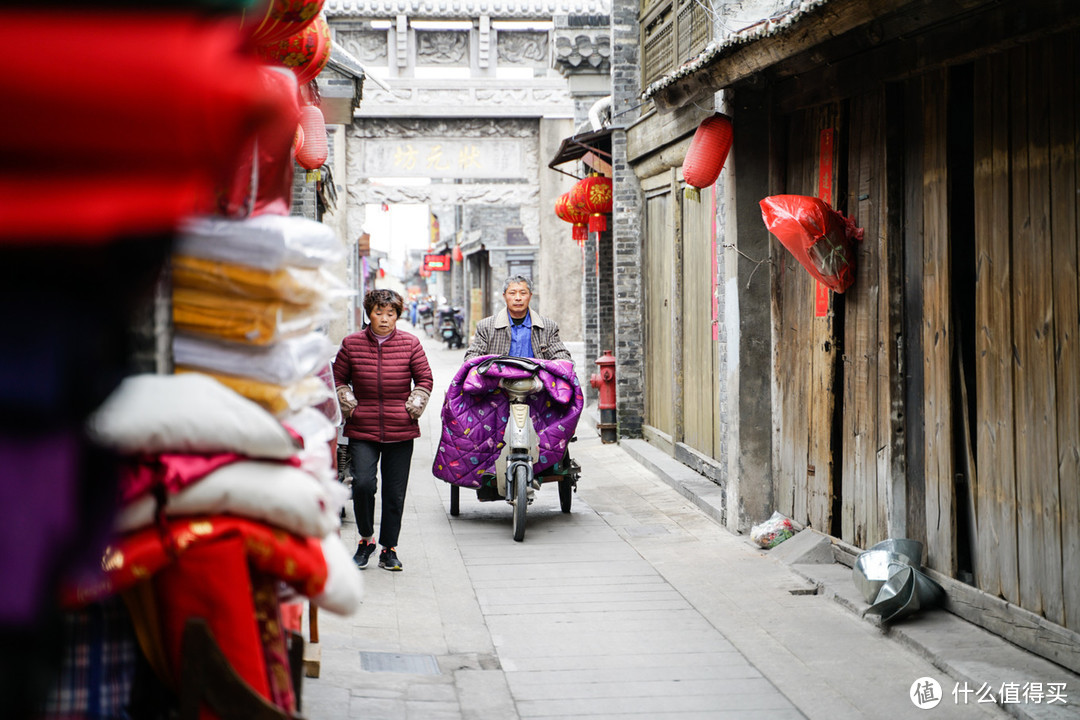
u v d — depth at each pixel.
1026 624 4.82
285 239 2.44
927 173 5.65
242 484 2.22
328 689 4.48
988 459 5.15
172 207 1.31
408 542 7.90
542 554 7.53
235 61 1.34
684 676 4.94
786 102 7.36
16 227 1.27
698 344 10.26
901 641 5.24
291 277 2.52
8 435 1.54
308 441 2.99
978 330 5.20
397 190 18.56
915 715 4.35
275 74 2.44
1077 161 4.39
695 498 9.14
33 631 1.53
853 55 6.25
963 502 5.48
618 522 8.63
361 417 6.89
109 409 2.02
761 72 7.41
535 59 18.53
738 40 6.01
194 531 2.18
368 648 5.27
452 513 8.96
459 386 8.36
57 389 1.53
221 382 2.54
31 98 1.22
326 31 4.57
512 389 8.09
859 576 5.65
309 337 2.87
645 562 7.22
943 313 5.51
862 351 6.36
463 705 4.52
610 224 14.05
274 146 2.48
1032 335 4.74
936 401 5.60
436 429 15.38
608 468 11.52
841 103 6.61
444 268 48.78
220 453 2.22
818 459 6.99
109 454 1.70
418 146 18.55
